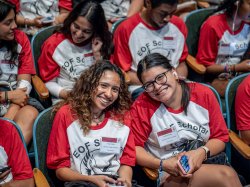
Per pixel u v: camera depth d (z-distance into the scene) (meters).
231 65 2.87
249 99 2.29
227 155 2.37
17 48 2.48
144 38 2.74
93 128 2.05
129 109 2.15
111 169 2.07
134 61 2.76
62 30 2.57
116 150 2.06
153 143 2.20
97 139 2.04
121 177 2.04
